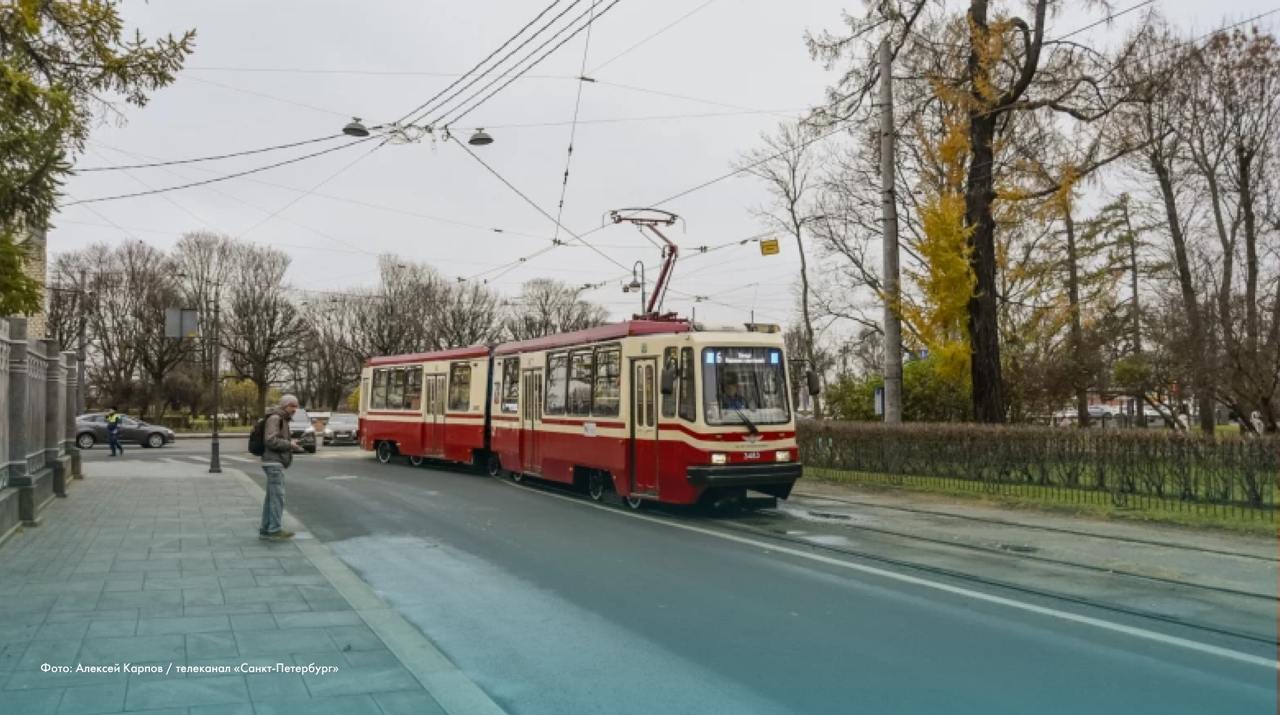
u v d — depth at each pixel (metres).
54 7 9.20
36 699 5.45
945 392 28.61
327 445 43.06
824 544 12.00
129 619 7.49
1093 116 20.27
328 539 12.51
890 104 21.38
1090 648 6.98
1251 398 22.70
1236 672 6.38
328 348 72.38
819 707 5.65
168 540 11.82
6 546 11.16
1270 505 13.23
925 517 14.76
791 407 15.25
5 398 12.20
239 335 63.97
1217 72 26.00
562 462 18.61
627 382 16.34
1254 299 24.06
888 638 7.27
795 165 38.19
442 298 69.75
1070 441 16.03
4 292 9.21
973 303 21.48
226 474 23.84
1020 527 13.51
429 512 15.52
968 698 5.82
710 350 14.86
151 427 44.12
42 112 8.77
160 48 9.78
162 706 5.36
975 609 8.27
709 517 14.91
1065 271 33.41
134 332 63.03
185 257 63.50
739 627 7.63
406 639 7.00
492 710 5.41
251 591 8.66
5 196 8.75
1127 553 11.23
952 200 21.14
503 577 9.79
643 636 7.35
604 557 11.02
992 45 20.02
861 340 39.53
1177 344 26.61
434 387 26.44
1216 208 27.62
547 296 74.25
